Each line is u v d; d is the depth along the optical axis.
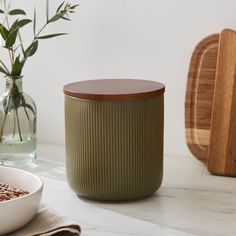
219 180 1.44
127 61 1.62
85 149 1.26
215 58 1.49
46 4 1.68
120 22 1.60
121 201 1.30
